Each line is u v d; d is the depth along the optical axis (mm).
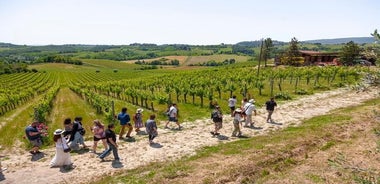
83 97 42531
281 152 12539
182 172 10867
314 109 22750
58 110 31766
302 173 10750
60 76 113938
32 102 43094
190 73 67625
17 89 59000
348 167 5586
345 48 57312
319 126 16172
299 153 12633
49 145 16594
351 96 27906
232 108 21562
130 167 12172
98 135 13781
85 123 23703
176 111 18500
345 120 17141
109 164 12547
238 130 16219
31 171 12000
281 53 89500
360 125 15938
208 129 18188
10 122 26406
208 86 39219
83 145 14711
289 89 35719
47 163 12883
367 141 13477
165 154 13680
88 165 12469
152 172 11086
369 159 11367
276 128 17578
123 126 16234
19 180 11156
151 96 28516
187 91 29828
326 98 27688
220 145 14477
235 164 11414
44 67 167500
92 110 30797
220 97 32094
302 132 15227
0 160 13695
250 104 18094
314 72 42250
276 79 45688
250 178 10578
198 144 15031
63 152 12250
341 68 42781
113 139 12625
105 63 196500
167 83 44375
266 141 14117
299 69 50719
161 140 15969
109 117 21984
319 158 12008
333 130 15367
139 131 18156
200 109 25688
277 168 11289
